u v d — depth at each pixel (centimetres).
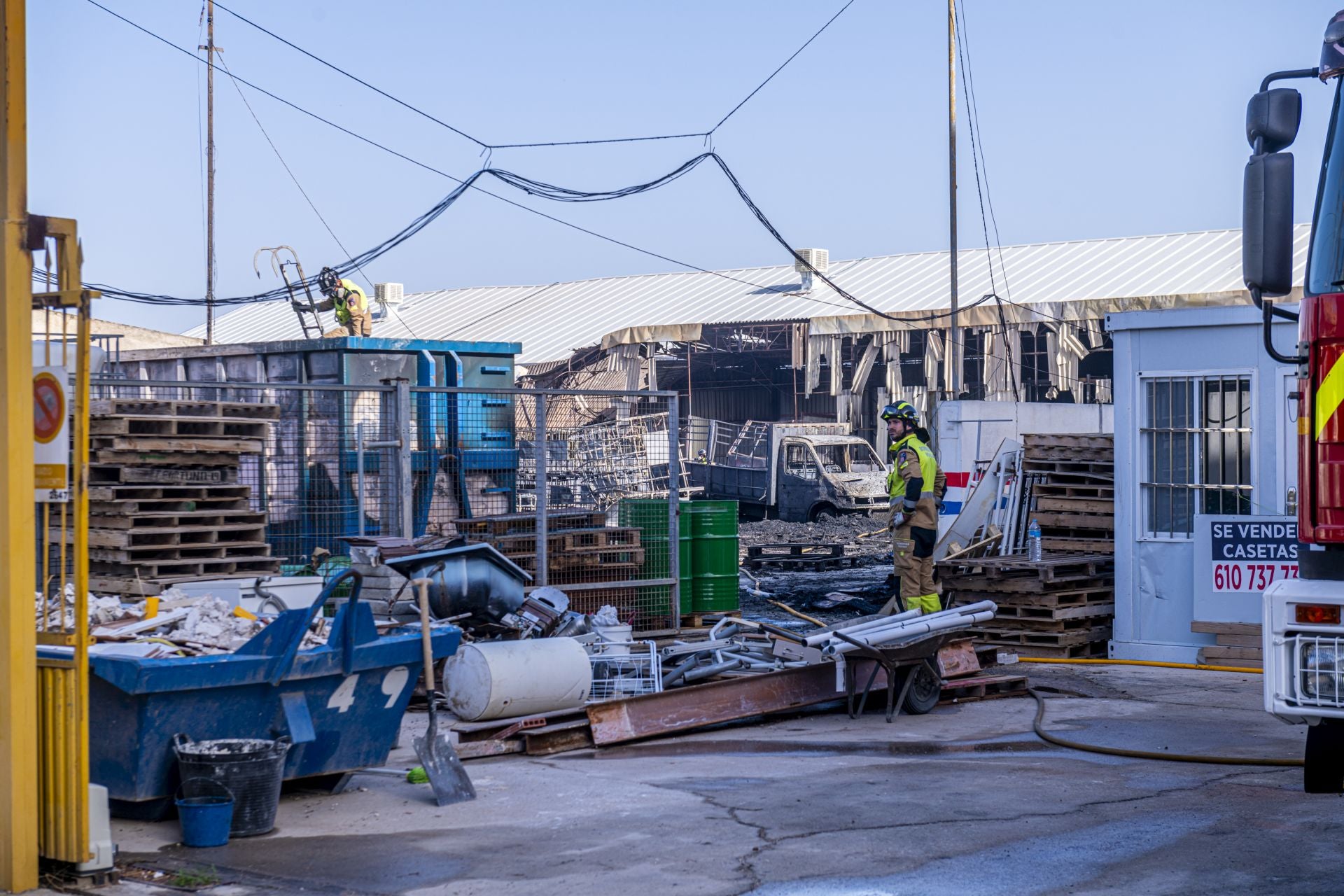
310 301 2178
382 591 1075
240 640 719
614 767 836
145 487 1001
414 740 739
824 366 4066
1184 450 1313
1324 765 604
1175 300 3362
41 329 1830
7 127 554
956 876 581
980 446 1744
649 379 4119
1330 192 603
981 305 3641
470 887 566
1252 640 1261
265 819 656
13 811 550
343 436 1343
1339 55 606
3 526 550
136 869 594
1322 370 555
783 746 904
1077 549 1418
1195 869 593
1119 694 1136
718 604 1430
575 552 1302
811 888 563
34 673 556
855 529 2811
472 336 4797
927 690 1041
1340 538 546
